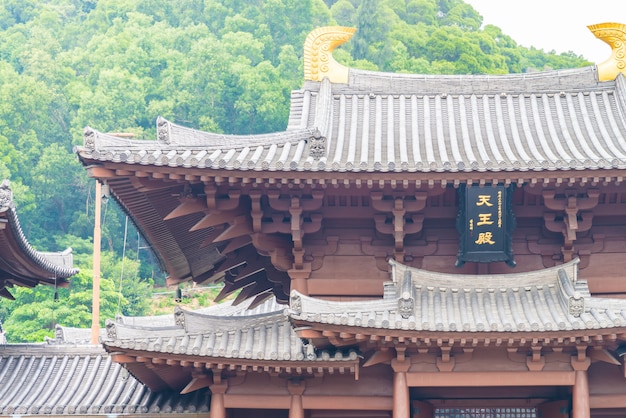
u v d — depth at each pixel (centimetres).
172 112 12588
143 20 14412
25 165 11894
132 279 10488
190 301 10369
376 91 3344
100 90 12625
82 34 14838
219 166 2712
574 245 2947
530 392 2895
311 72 3378
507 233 2856
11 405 3111
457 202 2916
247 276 3384
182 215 2947
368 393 2806
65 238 11312
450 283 2833
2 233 3045
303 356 2691
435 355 2739
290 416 2802
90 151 2667
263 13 14650
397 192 2838
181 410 3023
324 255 2956
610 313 2644
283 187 2812
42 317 9038
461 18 16188
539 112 3256
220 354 2684
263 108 12581
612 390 2773
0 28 15625
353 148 3041
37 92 12462
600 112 3241
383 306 2669
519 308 2748
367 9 14012
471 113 3253
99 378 3294
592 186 2812
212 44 13062
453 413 2920
